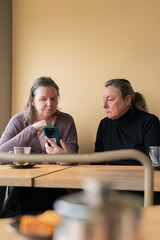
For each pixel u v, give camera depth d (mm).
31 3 2932
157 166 1553
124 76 2684
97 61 2754
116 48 2705
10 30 2961
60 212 236
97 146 2410
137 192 1693
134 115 2258
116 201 237
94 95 2752
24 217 424
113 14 2717
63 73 2842
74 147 2240
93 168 1620
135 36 2660
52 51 2875
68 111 2818
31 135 2057
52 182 1241
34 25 2928
